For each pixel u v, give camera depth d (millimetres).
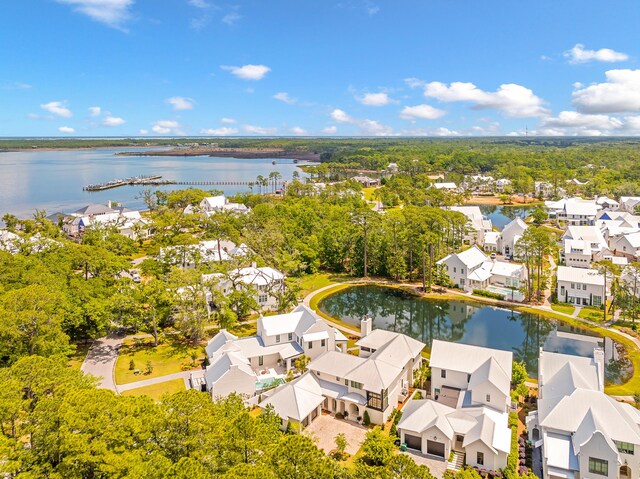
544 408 52062
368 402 57000
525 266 116625
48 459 35594
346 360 62406
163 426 36938
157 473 32000
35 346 64312
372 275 129000
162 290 80875
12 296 63969
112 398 39031
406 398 63188
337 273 132250
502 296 107688
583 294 102188
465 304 107188
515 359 79312
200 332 80625
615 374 71938
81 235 159750
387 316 102688
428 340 88750
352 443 52719
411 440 52312
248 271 102125
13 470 32750
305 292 114500
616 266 104938
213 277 90875
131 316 78250
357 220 148000
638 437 44969
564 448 46031
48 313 66188
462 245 151375
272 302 99125
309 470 33312
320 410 59406
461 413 52938
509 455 47625
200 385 64562
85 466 34344
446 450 49719
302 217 162125
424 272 116562
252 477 30625
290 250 130000
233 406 46812
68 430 34375
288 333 74375
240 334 84188
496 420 51156
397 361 62375
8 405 37469
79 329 79125
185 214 179000
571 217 185250
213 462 35281
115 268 96000
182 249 115312
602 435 43219
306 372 62906
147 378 68000
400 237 126250
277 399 56906
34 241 117625
